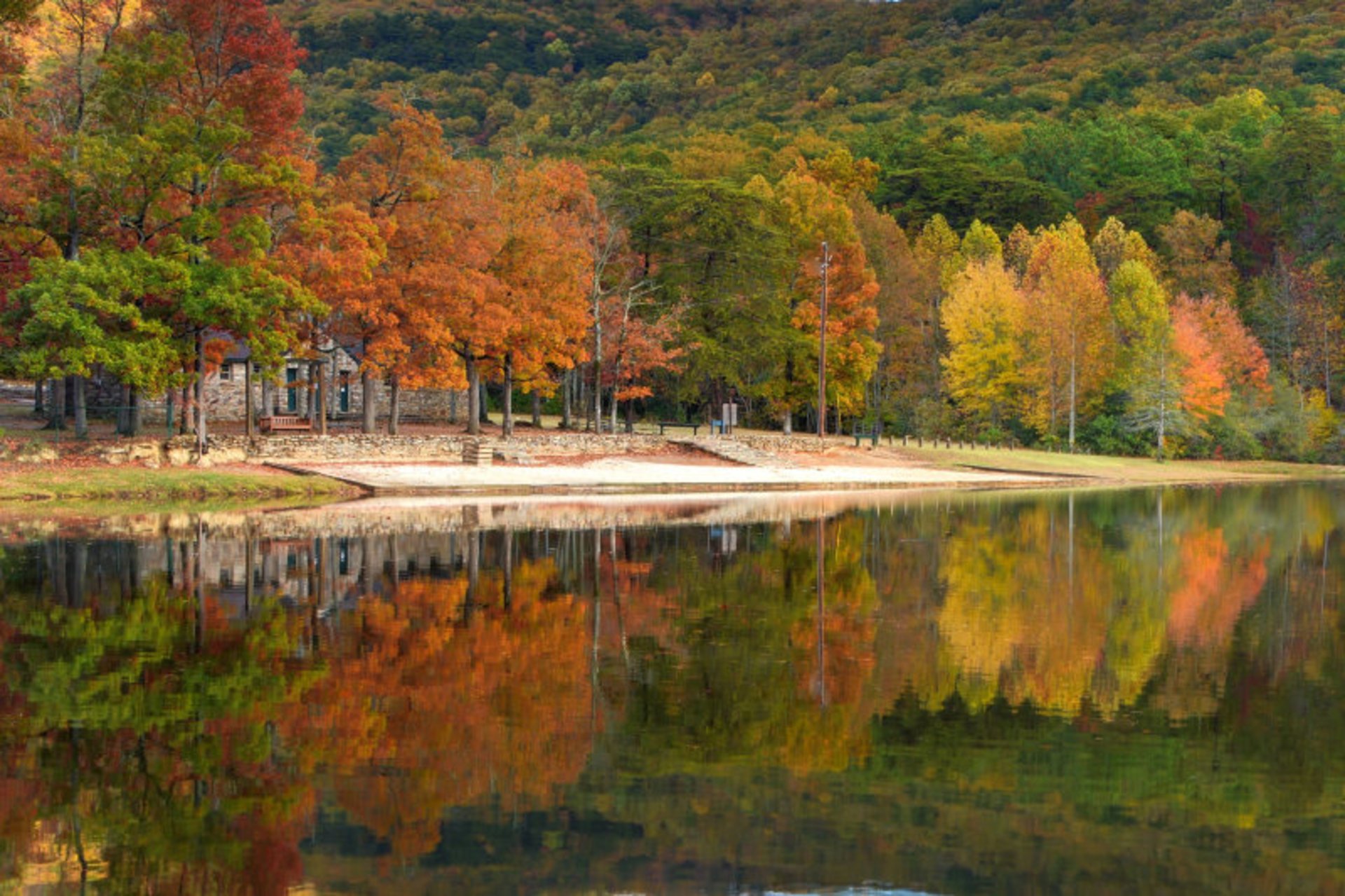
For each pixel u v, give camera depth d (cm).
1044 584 2688
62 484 4312
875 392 10550
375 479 5059
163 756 1297
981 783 1229
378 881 973
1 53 4809
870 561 3033
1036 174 17750
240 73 5053
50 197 4850
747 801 1176
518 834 1080
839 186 12219
